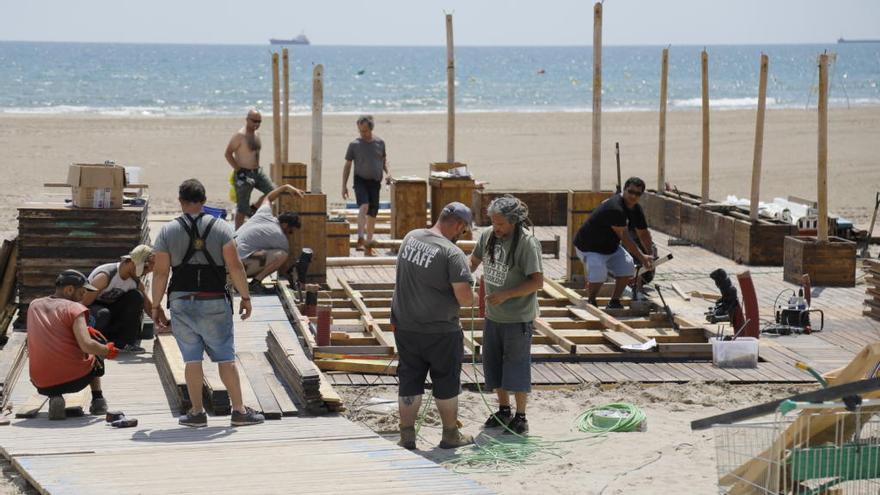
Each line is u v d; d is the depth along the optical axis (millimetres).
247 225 38719
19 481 20516
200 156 102250
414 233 23875
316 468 20469
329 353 31234
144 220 36062
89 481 19344
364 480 19609
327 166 93625
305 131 127812
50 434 23234
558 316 37719
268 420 24906
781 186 85750
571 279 42344
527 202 58531
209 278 23625
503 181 86812
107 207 34156
